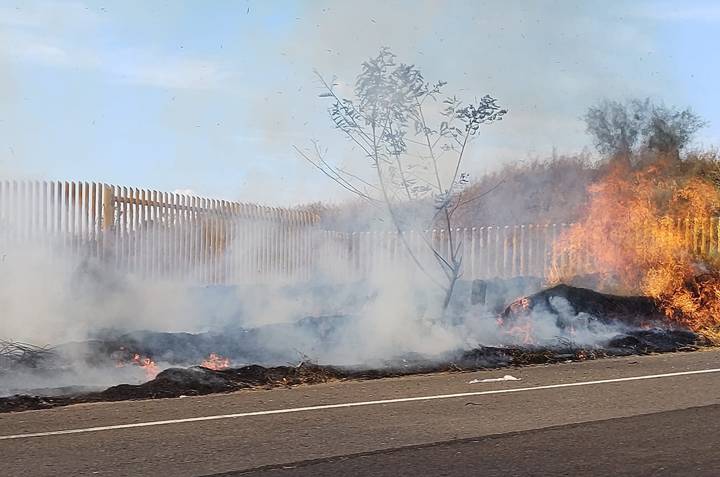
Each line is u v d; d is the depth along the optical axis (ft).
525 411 25.76
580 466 19.83
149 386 28.89
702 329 45.57
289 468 19.65
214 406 26.50
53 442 21.90
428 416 25.08
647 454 20.84
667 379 31.48
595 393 28.68
